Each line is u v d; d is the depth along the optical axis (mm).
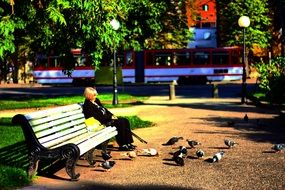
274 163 9094
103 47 21750
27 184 7668
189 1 63969
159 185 7531
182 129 14547
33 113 8195
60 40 20875
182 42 56656
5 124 15547
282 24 49625
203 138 12586
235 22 56344
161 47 55250
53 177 8188
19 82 60656
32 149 7914
